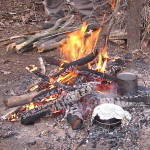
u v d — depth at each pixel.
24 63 3.24
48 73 2.73
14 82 2.80
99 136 2.03
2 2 5.35
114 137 2.02
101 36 3.70
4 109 2.38
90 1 3.86
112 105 2.13
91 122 2.09
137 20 3.31
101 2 4.72
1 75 2.96
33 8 5.10
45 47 3.47
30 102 2.19
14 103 2.17
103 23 3.73
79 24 4.00
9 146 2.00
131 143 1.97
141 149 1.93
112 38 3.57
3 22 4.54
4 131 2.13
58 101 2.16
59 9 4.09
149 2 3.67
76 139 2.03
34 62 3.25
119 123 2.07
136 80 2.26
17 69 3.10
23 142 2.03
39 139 2.05
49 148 1.96
